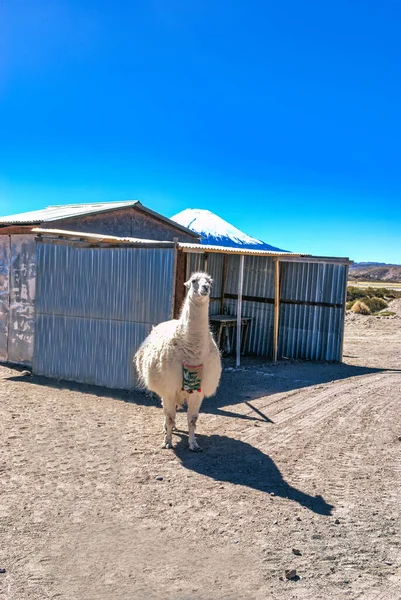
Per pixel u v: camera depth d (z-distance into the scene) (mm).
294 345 14688
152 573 3783
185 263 14039
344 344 18266
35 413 7996
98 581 3660
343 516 4777
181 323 6250
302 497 5180
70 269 10414
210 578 3734
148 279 9492
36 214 14984
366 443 6977
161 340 6508
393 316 28000
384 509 4949
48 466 5809
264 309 15172
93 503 4914
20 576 3684
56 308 10633
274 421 7996
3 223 11945
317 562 3982
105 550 4082
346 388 10555
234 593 3562
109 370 10008
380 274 166625
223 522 4605
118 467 5863
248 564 3932
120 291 9805
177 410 8688
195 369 6188
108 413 8180
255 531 4449
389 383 11195
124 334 9805
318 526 4566
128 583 3646
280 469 5941
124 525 4504
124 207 14812
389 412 8641
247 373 12078
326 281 14023
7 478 5426
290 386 10734
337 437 7215
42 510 4730
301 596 3543
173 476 5652
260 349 15281
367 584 3705
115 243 9805
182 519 4645
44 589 3543
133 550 4098
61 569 3795
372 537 4402
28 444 6520
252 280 15406
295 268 14578
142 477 5590
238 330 12844
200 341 6180
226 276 15867
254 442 6922
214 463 6082
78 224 13328
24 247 11758
